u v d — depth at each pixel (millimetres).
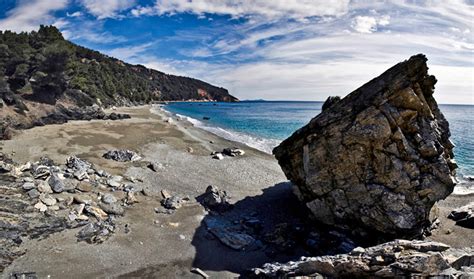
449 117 114500
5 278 15711
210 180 31703
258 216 24625
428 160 19578
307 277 14453
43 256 17734
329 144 21469
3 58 64625
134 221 22672
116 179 29344
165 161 36656
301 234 21625
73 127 53906
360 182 20516
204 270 17844
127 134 50688
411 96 19359
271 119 97125
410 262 13109
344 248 19484
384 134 19547
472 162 38469
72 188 25297
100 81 116250
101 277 16672
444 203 26109
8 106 53781
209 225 22547
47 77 68438
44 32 81938
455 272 12695
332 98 26297
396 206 19125
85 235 20000
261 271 16672
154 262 18281
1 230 18891
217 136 55406
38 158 33375
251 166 36719
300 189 24391
